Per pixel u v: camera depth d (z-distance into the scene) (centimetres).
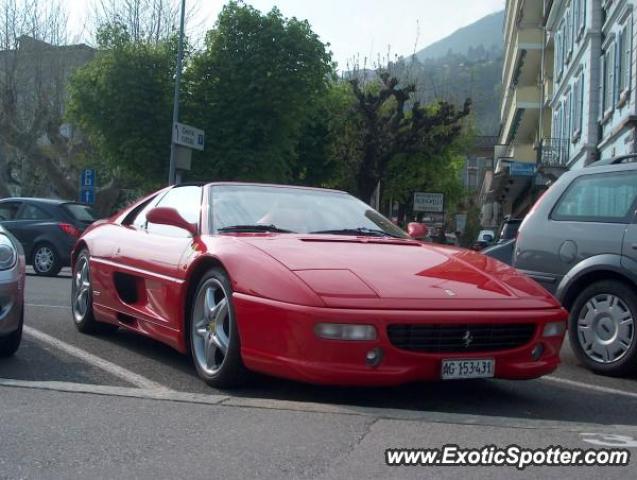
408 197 3322
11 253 594
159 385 532
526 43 3750
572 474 354
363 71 3541
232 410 448
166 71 2277
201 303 538
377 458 368
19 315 595
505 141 5297
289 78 2247
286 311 450
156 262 595
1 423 421
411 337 448
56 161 3341
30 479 342
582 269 653
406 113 3011
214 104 2242
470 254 573
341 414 442
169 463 360
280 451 376
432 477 345
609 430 425
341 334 435
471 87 4250
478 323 457
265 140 2288
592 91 2453
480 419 439
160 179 2330
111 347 675
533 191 3503
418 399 509
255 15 2267
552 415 486
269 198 617
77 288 755
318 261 488
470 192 4828
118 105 2239
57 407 454
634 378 629
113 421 425
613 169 671
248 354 476
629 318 622
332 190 669
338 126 2812
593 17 2447
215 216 579
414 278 484
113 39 2317
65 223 1490
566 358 716
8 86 2928
